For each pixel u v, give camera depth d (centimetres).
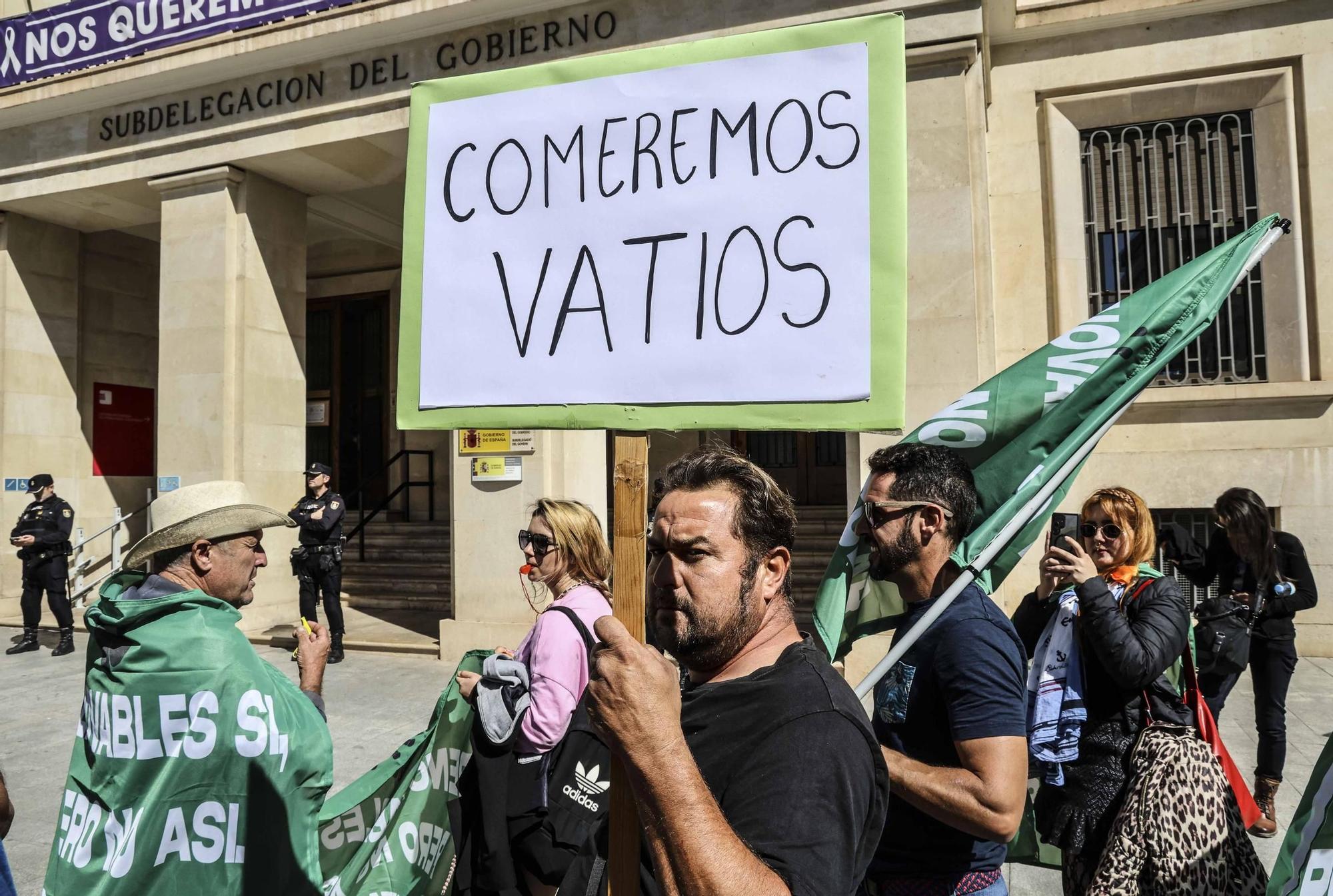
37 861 409
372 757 541
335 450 1503
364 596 1141
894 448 210
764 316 158
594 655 121
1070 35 833
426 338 183
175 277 966
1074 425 241
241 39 887
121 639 205
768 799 119
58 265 1182
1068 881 239
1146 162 832
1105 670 231
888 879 190
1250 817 244
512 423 173
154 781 196
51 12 985
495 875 239
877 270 153
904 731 189
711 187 165
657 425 162
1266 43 787
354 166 958
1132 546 262
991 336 698
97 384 1241
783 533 145
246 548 222
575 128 176
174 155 970
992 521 224
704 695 136
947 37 684
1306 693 642
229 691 198
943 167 686
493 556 830
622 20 781
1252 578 422
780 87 164
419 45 860
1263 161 795
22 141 1052
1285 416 779
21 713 666
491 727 244
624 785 130
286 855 197
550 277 174
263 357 972
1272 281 796
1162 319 239
